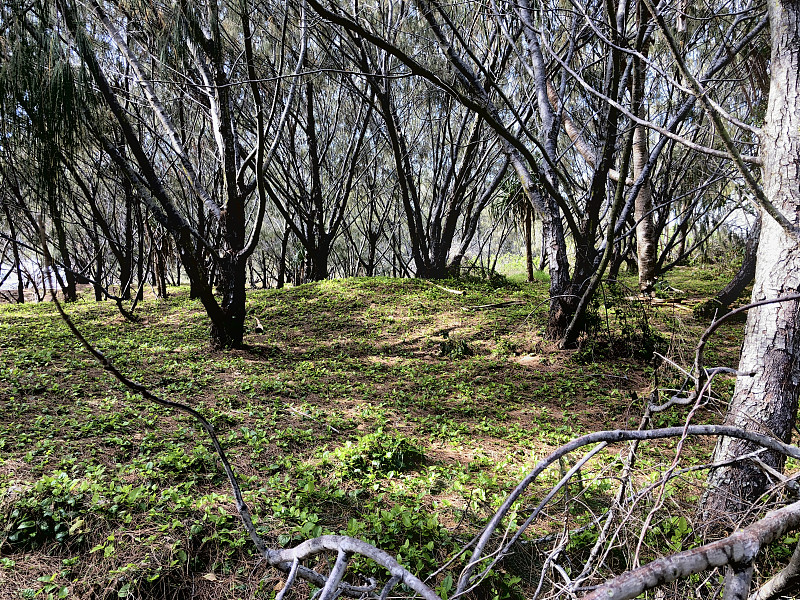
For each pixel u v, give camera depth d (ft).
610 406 27.68
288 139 69.15
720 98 39.32
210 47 33.35
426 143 71.20
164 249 64.59
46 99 21.72
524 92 52.65
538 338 39.40
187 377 30.30
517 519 15.88
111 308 56.08
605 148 32.17
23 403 23.80
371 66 48.49
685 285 62.28
